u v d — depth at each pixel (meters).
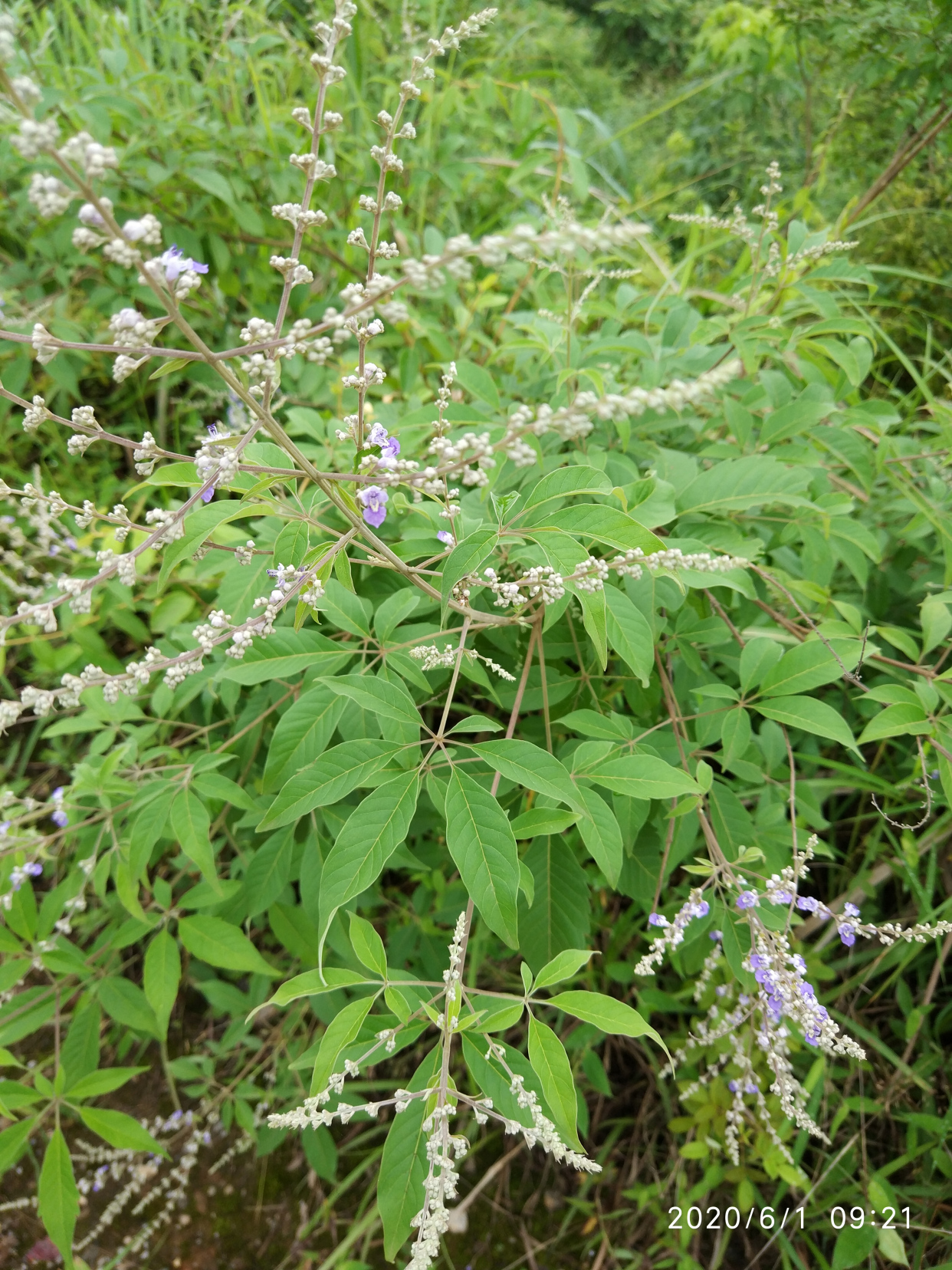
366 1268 0.58
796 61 0.91
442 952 0.57
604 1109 0.66
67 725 0.52
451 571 0.36
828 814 0.65
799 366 0.58
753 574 0.54
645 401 0.28
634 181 1.24
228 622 0.33
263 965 0.46
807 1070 0.58
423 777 0.36
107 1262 0.62
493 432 0.47
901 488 0.54
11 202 0.74
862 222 0.74
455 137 0.82
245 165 0.77
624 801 0.44
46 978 0.69
